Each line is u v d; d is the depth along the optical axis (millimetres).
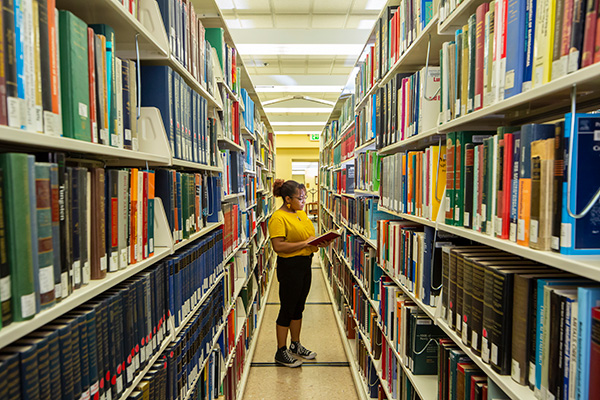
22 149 812
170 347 1286
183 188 1469
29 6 622
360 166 3006
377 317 2209
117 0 912
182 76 1510
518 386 829
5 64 562
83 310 792
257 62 5914
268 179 6492
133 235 1019
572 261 620
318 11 4324
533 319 807
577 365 654
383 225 2113
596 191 675
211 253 1918
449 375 1220
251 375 2943
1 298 553
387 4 2023
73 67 751
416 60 1759
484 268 949
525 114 1046
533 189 754
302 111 8570
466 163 1089
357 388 2643
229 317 2443
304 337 3674
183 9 1470
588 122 671
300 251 2883
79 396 748
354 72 3238
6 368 563
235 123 2846
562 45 681
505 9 874
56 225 684
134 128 1068
